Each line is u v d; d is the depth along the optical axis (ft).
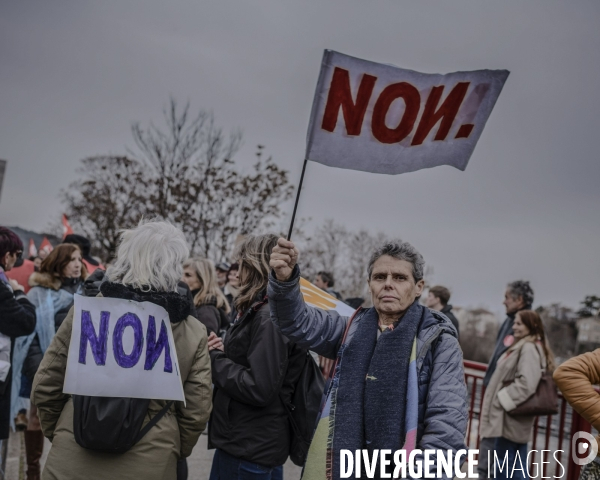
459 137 9.35
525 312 17.67
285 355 10.73
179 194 69.26
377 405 8.19
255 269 11.36
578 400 9.75
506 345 18.61
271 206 69.41
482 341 93.45
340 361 8.84
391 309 8.68
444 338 8.46
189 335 9.46
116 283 9.16
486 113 9.30
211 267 16.62
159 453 8.93
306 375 11.30
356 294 68.39
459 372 8.27
